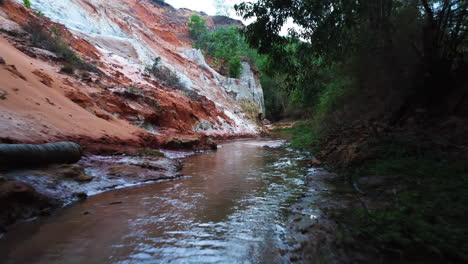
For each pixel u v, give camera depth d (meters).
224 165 8.96
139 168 6.77
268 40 7.88
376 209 3.65
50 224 3.42
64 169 5.00
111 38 23.70
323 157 9.36
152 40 31.95
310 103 23.52
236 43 55.41
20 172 4.28
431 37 8.09
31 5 19.03
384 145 6.81
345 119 13.44
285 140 22.94
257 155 12.13
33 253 2.64
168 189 5.45
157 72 23.95
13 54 10.05
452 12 8.08
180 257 2.63
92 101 11.56
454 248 2.44
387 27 8.04
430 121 7.37
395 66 9.17
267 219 3.74
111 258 2.58
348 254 2.64
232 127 27.69
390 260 2.49
